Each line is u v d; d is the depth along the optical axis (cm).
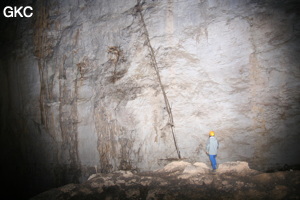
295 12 563
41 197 529
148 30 696
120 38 722
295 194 418
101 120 719
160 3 692
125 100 695
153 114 677
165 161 668
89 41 748
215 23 634
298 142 551
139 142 683
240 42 611
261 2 595
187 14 665
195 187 502
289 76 564
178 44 670
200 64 649
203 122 641
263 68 589
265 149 580
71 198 514
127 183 559
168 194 488
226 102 621
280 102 571
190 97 655
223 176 529
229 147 614
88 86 738
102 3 743
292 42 564
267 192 441
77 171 738
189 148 652
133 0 719
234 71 616
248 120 600
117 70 718
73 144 746
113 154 706
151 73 687
